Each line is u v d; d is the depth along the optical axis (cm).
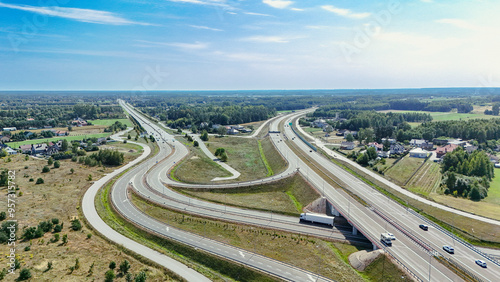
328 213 10500
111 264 6831
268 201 11450
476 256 7112
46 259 6912
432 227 8600
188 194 11988
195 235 8688
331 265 7138
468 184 11631
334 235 8731
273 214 10238
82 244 7862
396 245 7512
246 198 11800
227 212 10281
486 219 9181
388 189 11994
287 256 7588
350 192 11356
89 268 6738
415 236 7981
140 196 11544
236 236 8662
